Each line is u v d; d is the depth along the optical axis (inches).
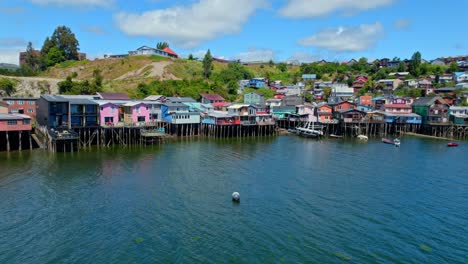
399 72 6505.9
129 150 2524.6
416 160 2384.4
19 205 1385.3
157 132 2842.0
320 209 1411.2
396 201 1520.7
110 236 1146.7
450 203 1507.1
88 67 5885.8
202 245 1098.1
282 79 7037.4
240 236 1162.6
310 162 2271.2
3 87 3745.1
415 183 1801.2
